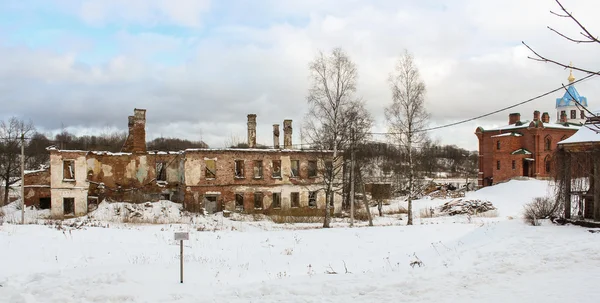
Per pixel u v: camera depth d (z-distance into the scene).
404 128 38.09
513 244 16.28
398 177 65.88
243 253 21.61
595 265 11.74
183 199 46.06
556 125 66.06
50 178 44.78
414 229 29.12
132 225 34.75
